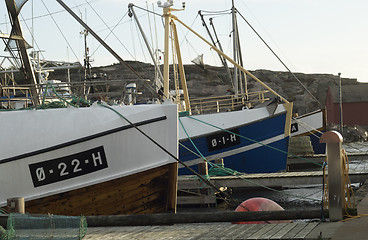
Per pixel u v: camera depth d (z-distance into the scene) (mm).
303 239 6094
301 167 29078
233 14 31828
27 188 10477
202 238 7102
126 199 11234
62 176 10664
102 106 11195
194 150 19312
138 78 12336
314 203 17016
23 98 12086
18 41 13523
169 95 20875
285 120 20672
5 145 10430
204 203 17047
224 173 18484
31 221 7363
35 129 10664
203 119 19641
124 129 11070
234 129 19875
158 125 11383
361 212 7859
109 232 8766
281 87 110125
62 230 7266
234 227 8164
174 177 11625
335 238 5906
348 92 85875
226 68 36250
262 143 20266
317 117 31297
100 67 94688
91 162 10844
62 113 10930
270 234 6746
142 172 11219
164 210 11680
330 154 7410
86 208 10906
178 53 21719
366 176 17344
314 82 112375
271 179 17422
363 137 66188
